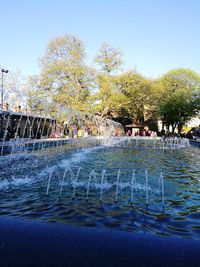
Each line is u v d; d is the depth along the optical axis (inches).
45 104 1061.8
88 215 140.6
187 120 1546.5
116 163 370.6
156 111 1616.6
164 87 1544.0
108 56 1446.9
